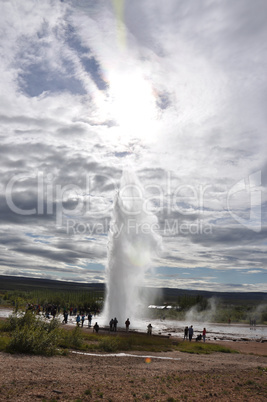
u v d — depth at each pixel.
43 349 15.99
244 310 112.50
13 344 15.35
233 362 19.78
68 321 43.81
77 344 20.58
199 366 16.86
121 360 16.97
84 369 12.91
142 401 8.55
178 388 10.73
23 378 9.93
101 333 30.72
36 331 16.53
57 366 12.90
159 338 31.48
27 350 15.44
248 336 45.00
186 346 27.17
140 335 32.03
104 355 18.48
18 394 8.13
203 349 26.47
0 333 18.67
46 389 8.93
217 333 47.03
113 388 9.86
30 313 20.75
